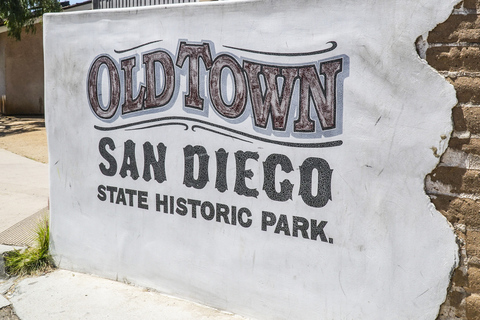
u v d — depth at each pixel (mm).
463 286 2928
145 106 4141
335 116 3271
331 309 3377
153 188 4156
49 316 3918
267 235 3607
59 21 4555
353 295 3287
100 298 4152
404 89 3025
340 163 3277
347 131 3238
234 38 3639
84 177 4574
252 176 3643
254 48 3559
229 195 3760
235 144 3705
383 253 3160
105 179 4441
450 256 2945
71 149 4629
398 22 3010
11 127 16766
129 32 4168
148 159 4164
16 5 17188
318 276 3414
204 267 3932
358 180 3219
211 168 3834
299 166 3436
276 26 3455
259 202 3625
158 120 4082
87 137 4520
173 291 4125
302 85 3383
